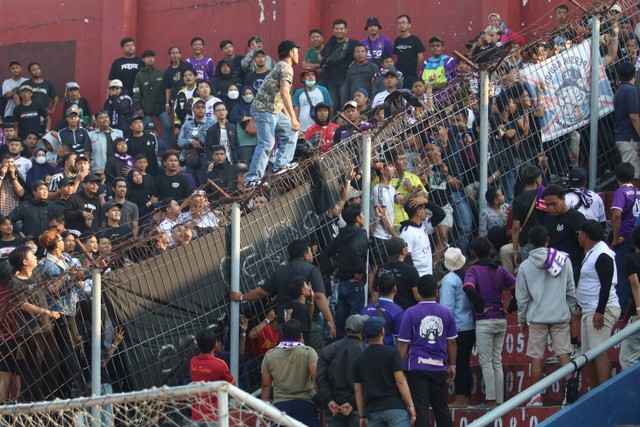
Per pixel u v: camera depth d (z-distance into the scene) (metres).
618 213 32.28
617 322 31.34
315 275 31.58
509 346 32.66
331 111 48.91
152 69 55.56
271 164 41.16
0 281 32.28
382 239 33.91
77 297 31.31
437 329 29.28
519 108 35.97
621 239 32.47
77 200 44.69
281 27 57.28
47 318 30.92
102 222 43.19
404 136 34.66
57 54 62.69
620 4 39.31
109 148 51.69
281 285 31.53
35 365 31.22
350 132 38.97
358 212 32.94
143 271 31.39
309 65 52.69
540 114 36.25
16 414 23.39
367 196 33.38
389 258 31.88
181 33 59.88
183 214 35.97
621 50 38.06
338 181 34.06
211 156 47.75
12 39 63.75
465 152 35.06
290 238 33.28
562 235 31.50
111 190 47.53
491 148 35.59
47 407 22.72
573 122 36.72
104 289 30.92
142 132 50.34
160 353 31.39
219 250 32.34
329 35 56.28
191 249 32.03
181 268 31.84
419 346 29.22
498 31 46.69
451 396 32.22
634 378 29.17
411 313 29.36
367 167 33.47
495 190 34.41
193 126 50.12
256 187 32.84
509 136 35.72
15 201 48.66
